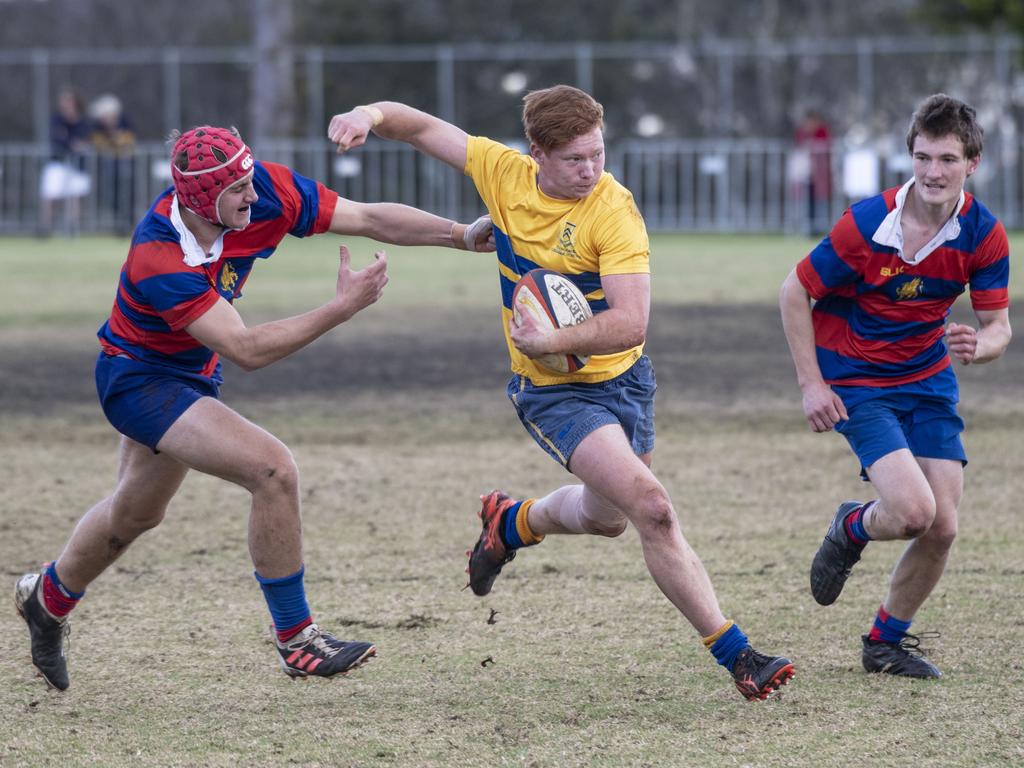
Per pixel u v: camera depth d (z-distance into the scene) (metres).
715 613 14.34
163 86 148.88
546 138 14.63
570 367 14.94
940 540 15.62
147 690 15.43
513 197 15.45
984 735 13.77
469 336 46.41
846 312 16.50
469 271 72.12
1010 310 50.75
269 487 14.56
